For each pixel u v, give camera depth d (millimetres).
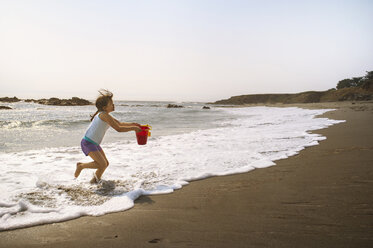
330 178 3311
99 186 3215
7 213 2406
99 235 2016
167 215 2379
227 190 3061
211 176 3703
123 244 1865
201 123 12406
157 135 7969
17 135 7805
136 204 2674
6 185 3207
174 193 3000
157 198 2844
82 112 19391
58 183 3320
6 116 14148
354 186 2965
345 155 4590
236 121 13352
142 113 19734
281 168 3965
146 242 1885
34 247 1851
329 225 2053
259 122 12375
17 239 1965
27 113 17328
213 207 2545
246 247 1771
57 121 11500
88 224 2223
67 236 2008
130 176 3652
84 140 3367
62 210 2494
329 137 6664
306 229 2008
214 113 22484
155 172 3854
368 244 1741
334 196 2682
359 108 20875
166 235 1987
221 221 2215
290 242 1817
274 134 7699
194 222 2213
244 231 2014
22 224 2195
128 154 5145
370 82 60438
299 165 4090
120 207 2576
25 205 2570
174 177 3613
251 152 5227
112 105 3568
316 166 3963
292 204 2529
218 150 5496
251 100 106250
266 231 2002
